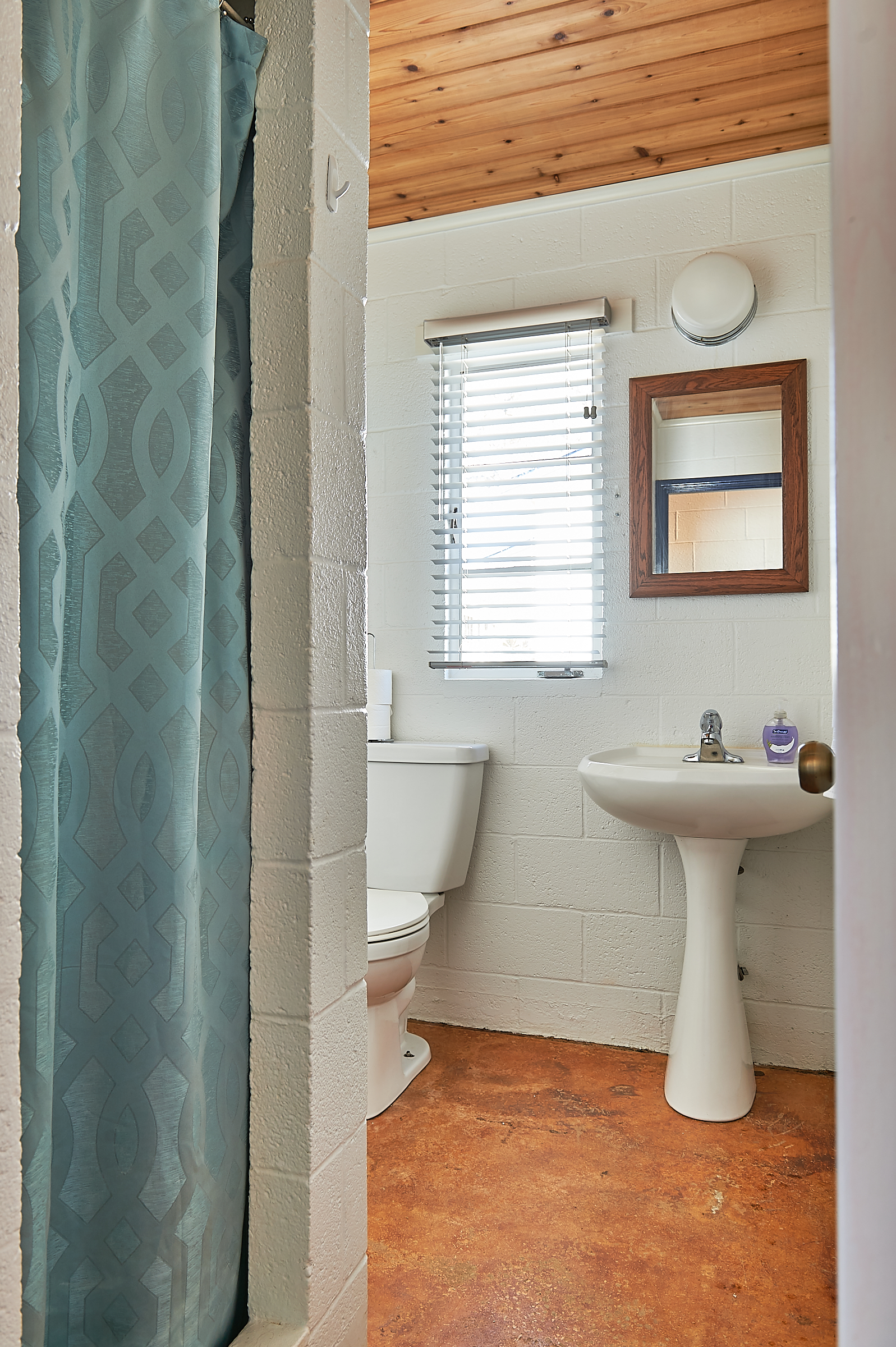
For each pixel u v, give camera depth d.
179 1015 0.92
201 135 0.98
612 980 2.43
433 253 2.65
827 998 2.26
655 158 2.35
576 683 2.50
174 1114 0.91
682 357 2.42
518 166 2.38
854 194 0.27
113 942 0.89
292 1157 1.08
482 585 2.60
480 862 2.56
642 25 1.87
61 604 0.81
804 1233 1.59
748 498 2.35
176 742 0.93
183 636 0.94
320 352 1.12
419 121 2.19
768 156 2.34
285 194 1.12
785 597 2.33
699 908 2.11
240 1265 1.10
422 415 2.66
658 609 2.43
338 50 1.17
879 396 0.26
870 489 0.27
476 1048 2.42
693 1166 1.81
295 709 1.10
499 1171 1.80
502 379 2.60
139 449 0.92
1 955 0.65
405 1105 2.08
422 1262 1.51
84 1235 0.88
